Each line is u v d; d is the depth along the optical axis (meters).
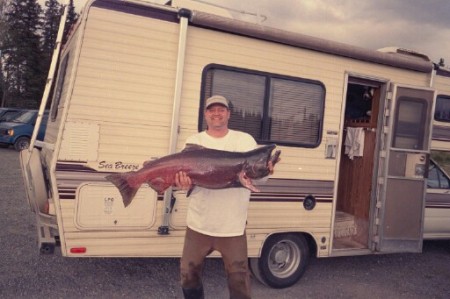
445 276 5.96
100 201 3.99
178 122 4.29
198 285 3.53
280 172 4.85
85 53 3.93
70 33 4.90
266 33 4.65
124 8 4.05
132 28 4.09
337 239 5.93
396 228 5.58
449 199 6.57
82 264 5.18
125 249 4.11
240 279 3.41
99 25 3.97
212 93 4.48
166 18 4.23
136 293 4.51
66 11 4.39
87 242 3.97
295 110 4.93
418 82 5.86
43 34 39.06
